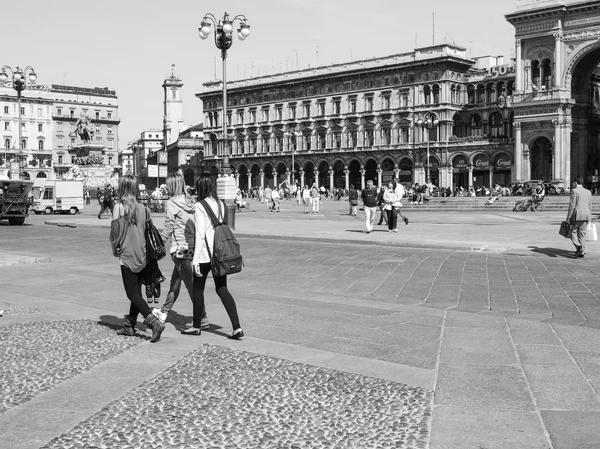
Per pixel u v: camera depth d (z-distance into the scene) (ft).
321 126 374.43
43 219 159.63
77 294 46.55
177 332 33.71
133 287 32.04
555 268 56.24
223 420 20.62
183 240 34.65
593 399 22.53
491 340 31.04
